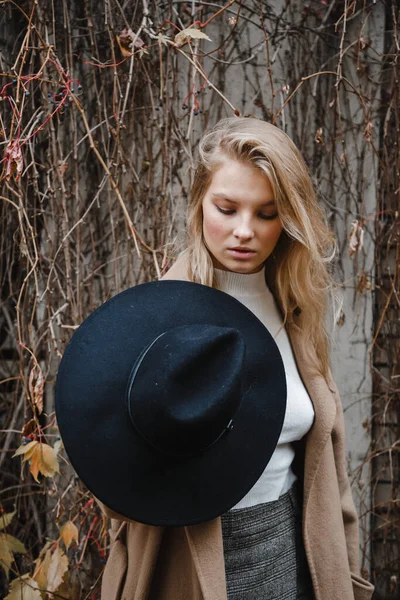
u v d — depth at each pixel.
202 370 1.06
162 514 1.15
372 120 2.14
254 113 2.13
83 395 1.12
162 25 1.81
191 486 1.17
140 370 1.10
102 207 2.11
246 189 1.18
